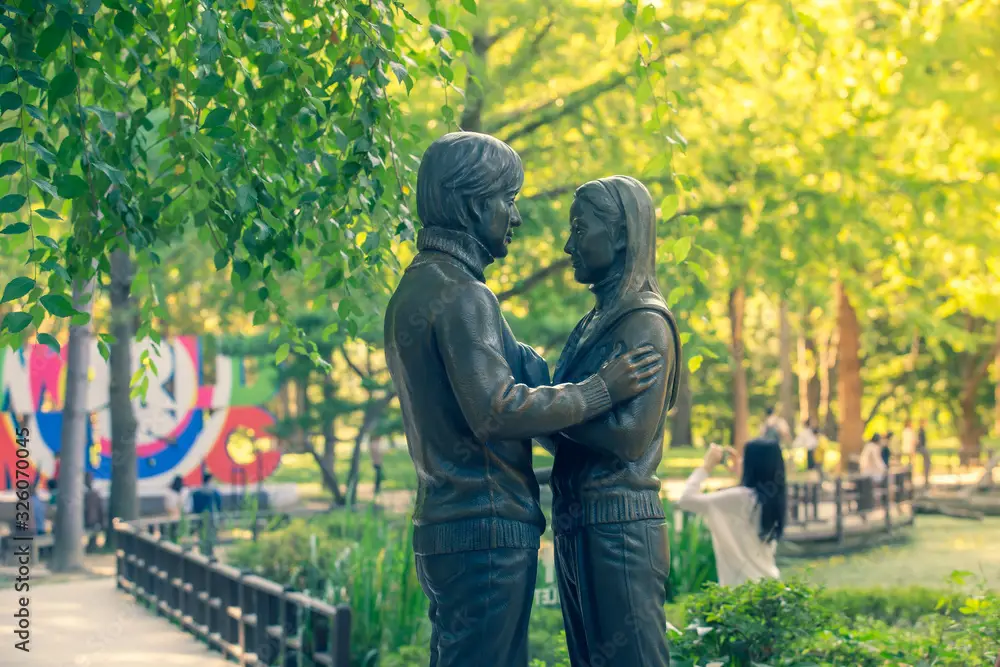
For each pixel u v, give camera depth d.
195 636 10.18
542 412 2.97
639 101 4.31
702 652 4.90
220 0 3.91
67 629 10.43
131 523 13.38
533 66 11.20
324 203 4.18
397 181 4.46
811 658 4.86
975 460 29.11
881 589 8.66
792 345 41.88
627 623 3.12
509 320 13.09
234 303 14.80
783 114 11.25
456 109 5.81
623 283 3.29
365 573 8.33
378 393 20.27
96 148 4.12
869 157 10.75
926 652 5.14
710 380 38.38
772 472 6.38
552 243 11.16
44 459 19.91
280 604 8.16
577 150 11.47
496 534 3.09
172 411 21.02
